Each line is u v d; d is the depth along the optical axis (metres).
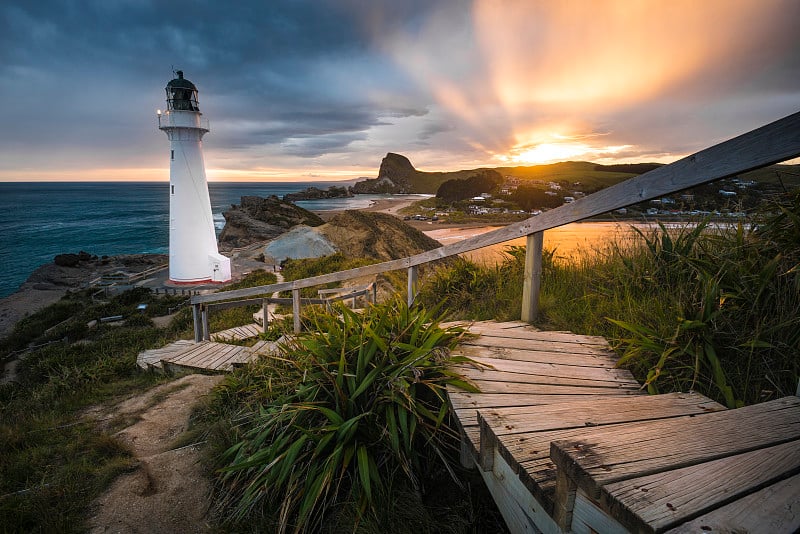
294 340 3.25
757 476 1.08
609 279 3.65
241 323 11.56
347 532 2.04
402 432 2.21
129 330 14.95
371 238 35.34
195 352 6.77
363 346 2.59
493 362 2.62
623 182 2.50
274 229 58.53
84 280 36.94
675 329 2.45
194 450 3.30
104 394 5.82
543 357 2.70
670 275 3.15
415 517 2.00
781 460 1.16
